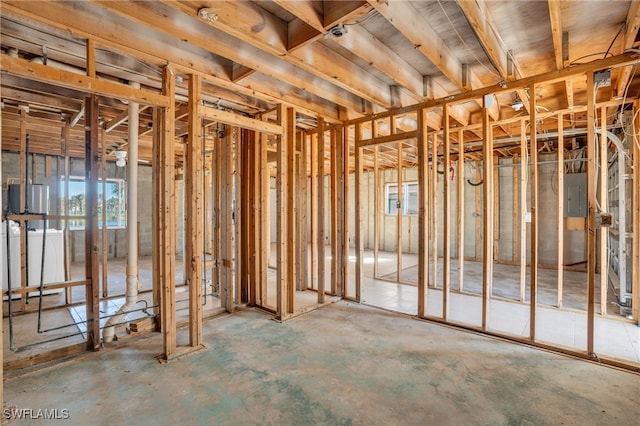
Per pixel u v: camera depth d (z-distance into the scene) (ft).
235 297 14.07
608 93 13.10
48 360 8.98
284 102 12.59
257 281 14.06
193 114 9.78
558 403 7.16
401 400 7.27
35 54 9.14
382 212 32.35
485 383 7.95
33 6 6.91
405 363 8.95
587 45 9.99
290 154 13.32
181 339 10.52
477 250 25.86
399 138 13.15
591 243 9.21
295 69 11.13
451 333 11.07
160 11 7.70
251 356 9.37
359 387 7.79
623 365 8.68
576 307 13.93
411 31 8.13
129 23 8.40
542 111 14.83
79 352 9.49
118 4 7.03
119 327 11.41
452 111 14.70
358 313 13.20
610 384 7.90
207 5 7.00
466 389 7.70
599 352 9.55
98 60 9.25
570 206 19.95
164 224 9.27
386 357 9.30
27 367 8.62
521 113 15.53
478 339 10.56
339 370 8.57
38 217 9.32
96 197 9.86
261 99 12.35
